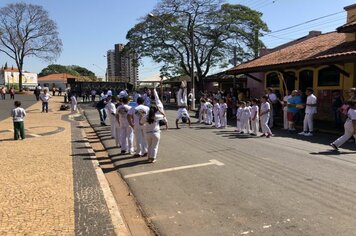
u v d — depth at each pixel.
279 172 8.14
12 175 7.87
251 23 36.38
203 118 19.73
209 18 36.41
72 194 6.52
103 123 18.89
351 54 14.02
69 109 31.69
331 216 5.50
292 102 15.27
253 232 5.01
